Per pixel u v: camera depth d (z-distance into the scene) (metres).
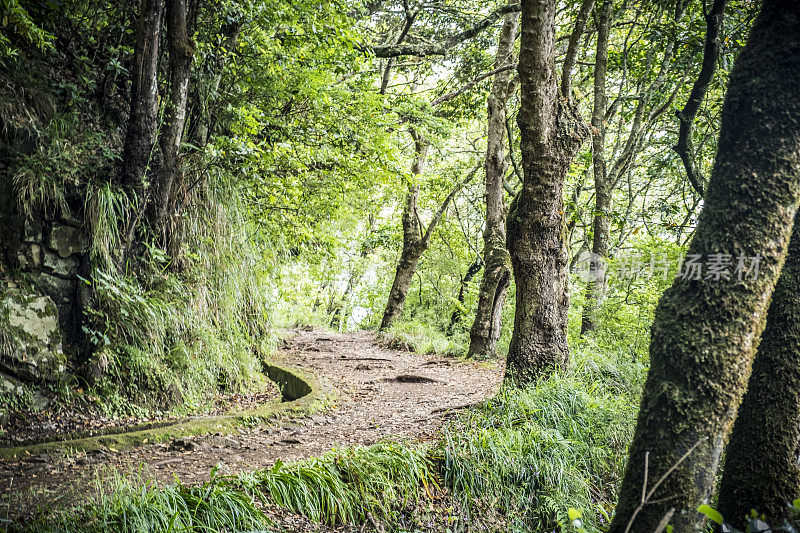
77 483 4.20
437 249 19.98
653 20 10.93
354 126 8.98
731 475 3.92
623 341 9.84
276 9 7.36
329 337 16.91
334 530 4.28
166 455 5.16
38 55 6.42
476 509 5.02
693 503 2.94
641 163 14.51
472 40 14.02
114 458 4.91
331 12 7.71
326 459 4.93
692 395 2.98
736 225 2.96
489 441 5.54
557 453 5.60
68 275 6.30
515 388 6.90
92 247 6.30
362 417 7.30
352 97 9.17
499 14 11.28
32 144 6.08
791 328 3.77
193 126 7.70
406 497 4.78
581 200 15.55
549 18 6.32
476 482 5.19
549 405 6.38
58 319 6.13
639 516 3.04
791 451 3.71
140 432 5.54
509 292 15.29
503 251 12.52
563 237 7.42
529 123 6.82
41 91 6.35
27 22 5.41
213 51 7.69
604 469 5.86
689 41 9.92
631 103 13.29
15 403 5.46
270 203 8.99
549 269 7.36
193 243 7.53
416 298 20.30
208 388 7.27
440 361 12.28
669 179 14.35
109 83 7.25
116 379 6.27
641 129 12.46
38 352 5.72
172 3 6.46
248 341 8.84
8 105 5.88
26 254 5.93
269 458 5.37
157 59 6.58
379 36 13.86
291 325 20.64
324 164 9.37
